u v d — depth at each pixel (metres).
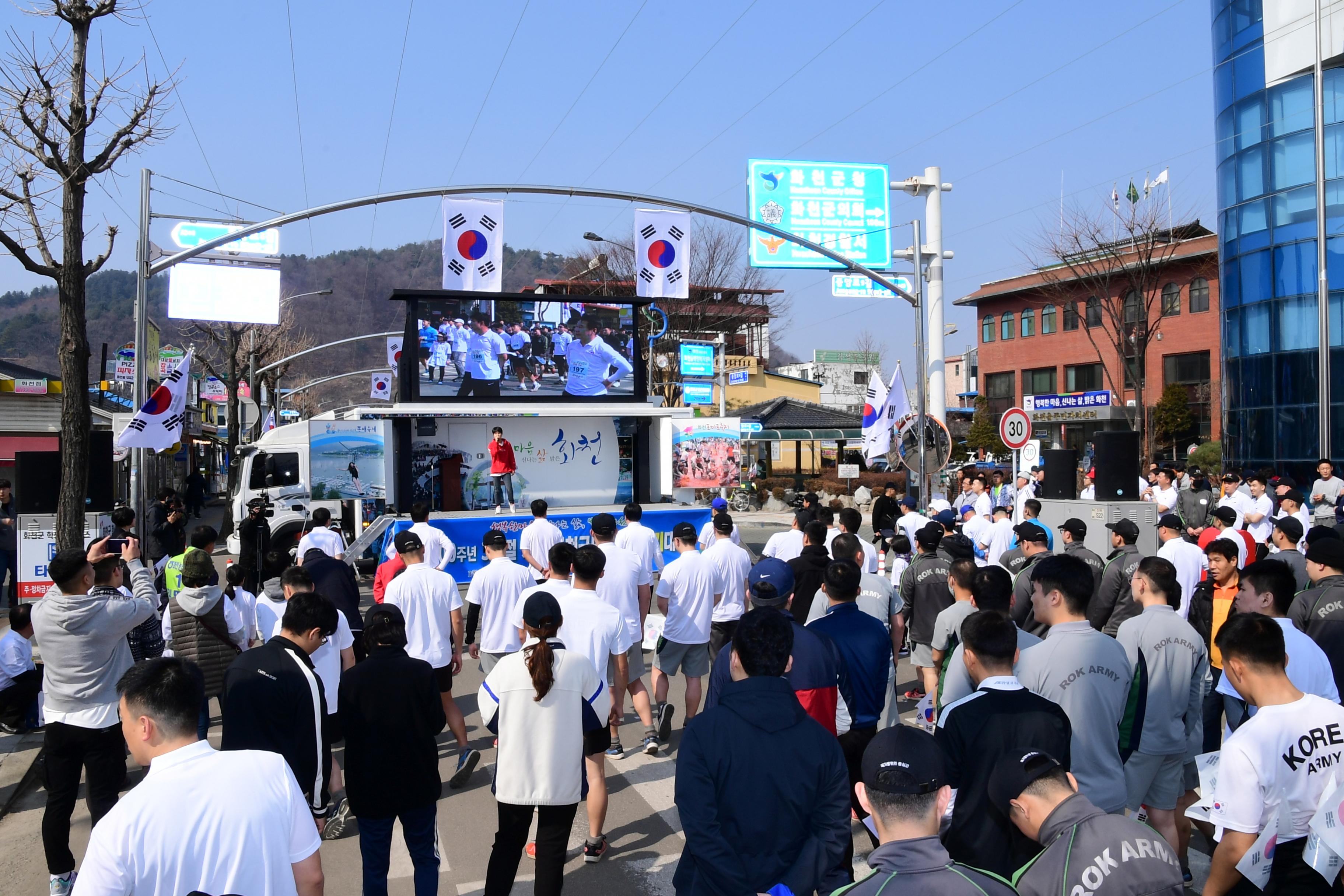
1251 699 3.62
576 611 6.33
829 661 4.71
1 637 8.59
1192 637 4.80
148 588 6.59
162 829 2.73
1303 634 4.83
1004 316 53.53
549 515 16.73
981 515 13.28
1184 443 42.47
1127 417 43.03
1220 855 3.47
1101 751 4.27
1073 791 2.88
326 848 6.10
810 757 3.45
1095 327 47.56
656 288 16.52
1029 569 7.63
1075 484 14.97
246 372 34.81
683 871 3.67
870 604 6.73
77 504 10.50
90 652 5.30
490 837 6.21
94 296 182.00
